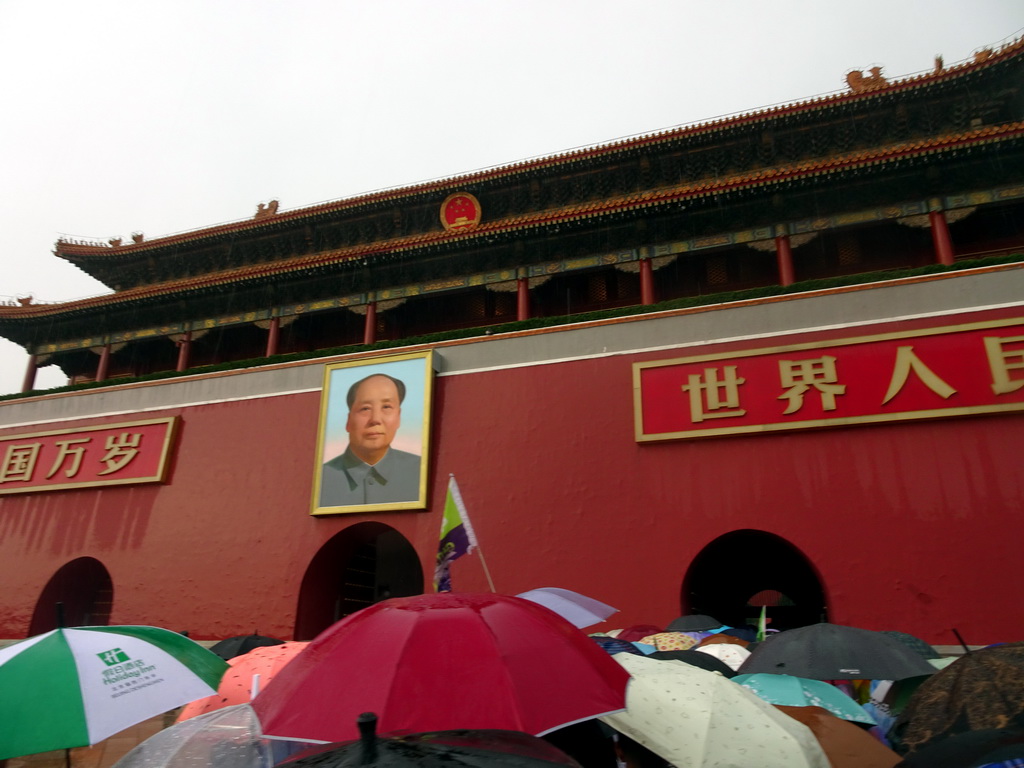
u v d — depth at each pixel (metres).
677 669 5.94
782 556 25.11
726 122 25.81
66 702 5.18
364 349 23.64
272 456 22.72
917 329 17.61
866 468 17.03
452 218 29.56
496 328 22.44
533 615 5.16
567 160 27.58
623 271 26.30
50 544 24.64
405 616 4.93
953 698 5.41
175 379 25.36
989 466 16.19
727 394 18.55
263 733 4.46
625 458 19.02
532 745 3.68
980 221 23.75
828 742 5.64
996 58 23.05
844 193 22.27
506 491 19.75
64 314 31.58
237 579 21.59
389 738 3.43
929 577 15.84
